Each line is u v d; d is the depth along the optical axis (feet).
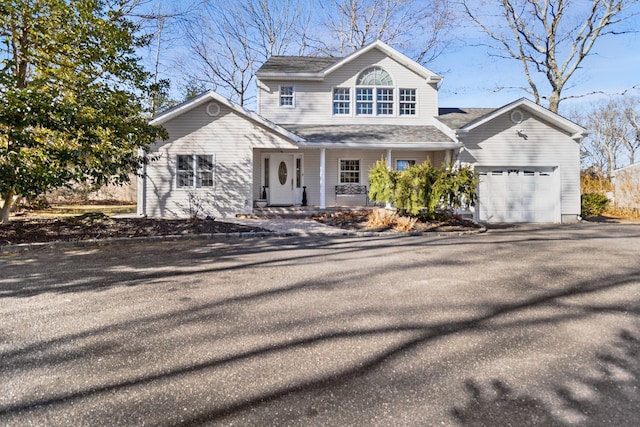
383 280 17.81
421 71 56.18
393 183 39.37
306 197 54.08
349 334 11.24
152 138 35.47
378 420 7.04
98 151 29.66
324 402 7.65
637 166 57.31
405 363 9.37
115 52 31.12
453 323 12.17
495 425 6.89
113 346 10.36
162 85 35.50
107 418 7.11
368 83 56.39
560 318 12.60
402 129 54.29
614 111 128.98
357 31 91.15
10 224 32.19
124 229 32.65
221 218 45.57
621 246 27.71
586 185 67.92
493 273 19.25
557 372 8.88
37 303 14.11
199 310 13.39
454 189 38.37
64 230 31.32
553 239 31.81
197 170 46.34
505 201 48.60
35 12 27.89
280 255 24.22
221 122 46.44
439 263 21.75
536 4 68.69
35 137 26.94
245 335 11.16
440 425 6.89
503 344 10.51
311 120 55.93
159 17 50.19
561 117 47.60
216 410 7.38
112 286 16.60
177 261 22.17
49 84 30.76
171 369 9.07
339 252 25.39
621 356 9.73
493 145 48.44
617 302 14.34
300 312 13.21
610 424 6.92
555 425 6.89
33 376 8.68
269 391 8.07
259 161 53.67
